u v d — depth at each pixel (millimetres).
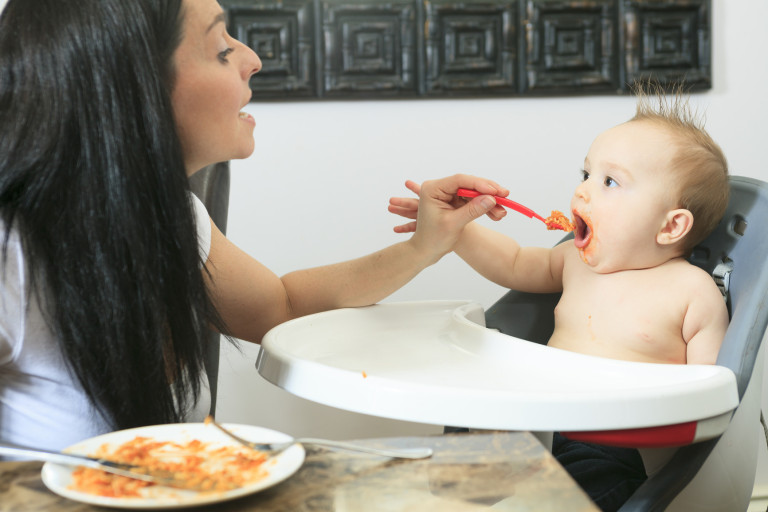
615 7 1316
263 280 892
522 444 456
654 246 865
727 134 1365
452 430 816
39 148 615
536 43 1316
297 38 1302
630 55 1320
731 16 1344
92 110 619
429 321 925
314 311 928
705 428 584
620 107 1359
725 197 849
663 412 563
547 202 1376
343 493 399
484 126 1355
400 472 421
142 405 643
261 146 1344
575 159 1366
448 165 1362
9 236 618
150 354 640
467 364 748
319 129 1348
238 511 384
